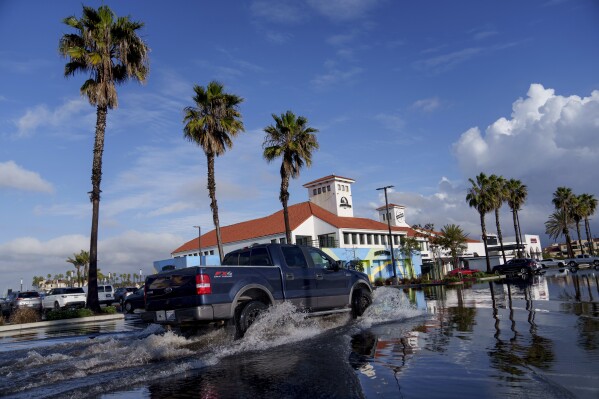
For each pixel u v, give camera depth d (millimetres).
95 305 22328
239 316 8023
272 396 4406
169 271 8016
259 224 57344
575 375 4496
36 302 29250
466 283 37531
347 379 4852
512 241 93250
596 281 22016
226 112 29453
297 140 31797
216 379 5262
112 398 4688
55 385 5395
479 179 54688
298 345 7328
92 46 23266
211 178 29375
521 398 3869
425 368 5129
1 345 11164
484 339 6773
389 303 12008
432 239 54469
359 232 52406
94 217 22984
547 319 8562
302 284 9336
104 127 23719
